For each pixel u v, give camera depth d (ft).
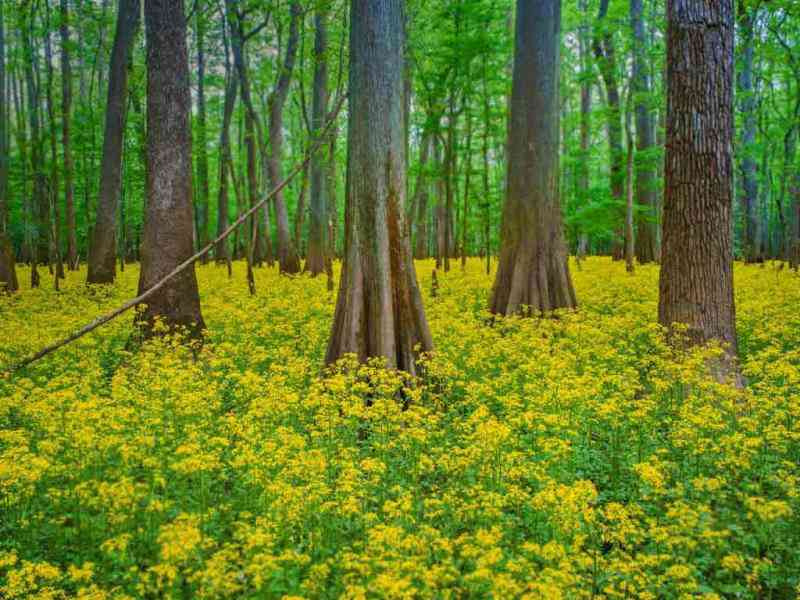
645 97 67.97
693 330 27.25
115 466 19.29
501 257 45.19
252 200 76.79
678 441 19.54
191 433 19.63
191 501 17.51
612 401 22.07
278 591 13.41
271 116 78.07
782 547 15.37
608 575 14.08
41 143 77.41
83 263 119.14
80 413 19.66
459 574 13.20
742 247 102.68
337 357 29.04
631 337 34.55
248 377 25.81
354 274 28.81
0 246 61.36
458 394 28.27
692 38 26.63
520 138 44.16
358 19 28.63
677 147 27.45
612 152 86.22
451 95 70.18
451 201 75.05
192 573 14.42
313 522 15.90
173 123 37.93
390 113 28.66
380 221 28.63
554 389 23.71
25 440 19.45
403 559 13.05
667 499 18.60
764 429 19.94
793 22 62.18
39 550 15.90
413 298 29.32
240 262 118.93
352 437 22.70
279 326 39.96
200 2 75.00
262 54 87.56
